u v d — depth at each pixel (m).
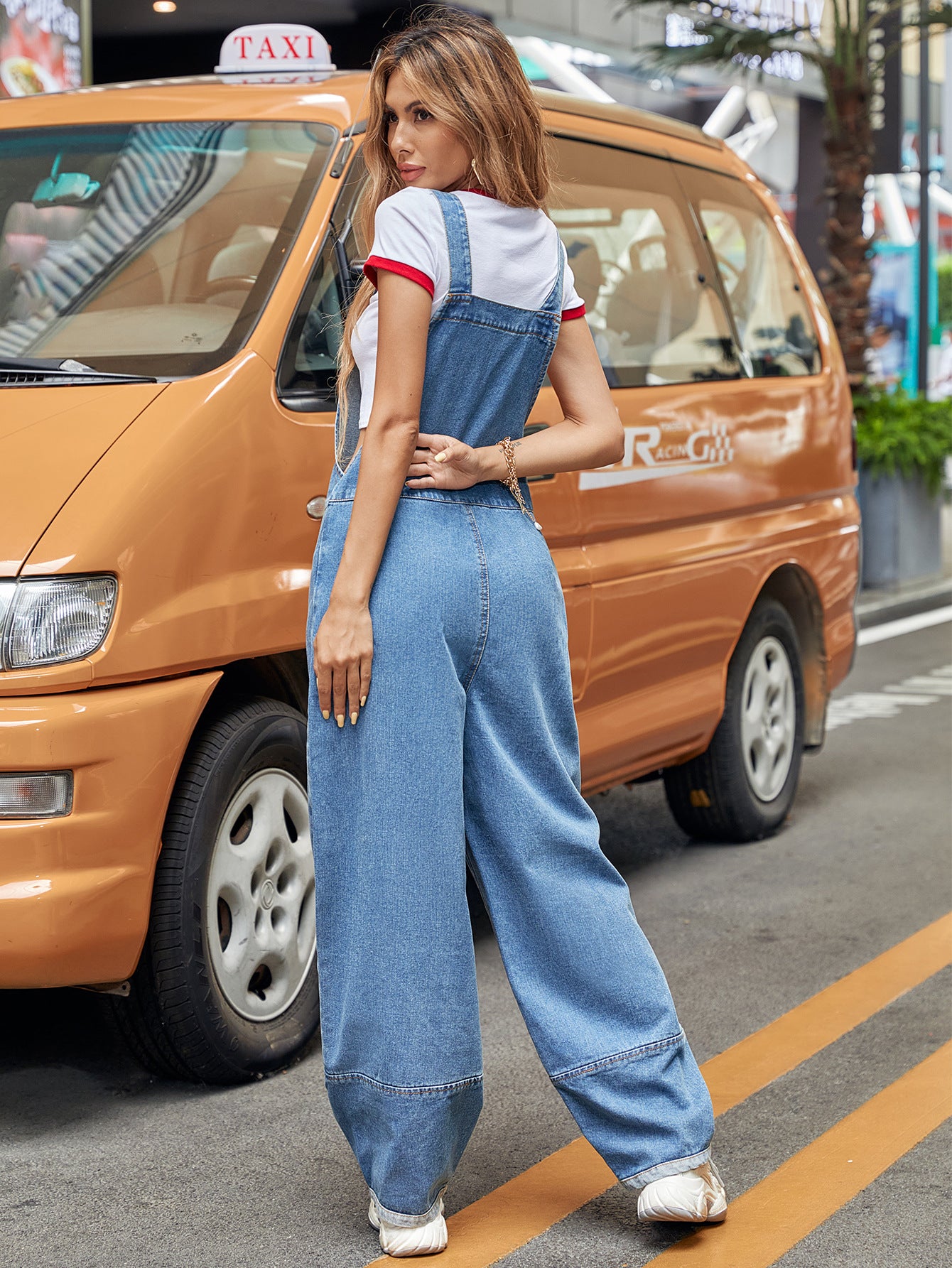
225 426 3.17
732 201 5.28
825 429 5.47
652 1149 2.55
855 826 5.42
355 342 2.48
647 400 4.42
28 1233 2.68
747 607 4.94
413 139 2.43
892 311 19.75
